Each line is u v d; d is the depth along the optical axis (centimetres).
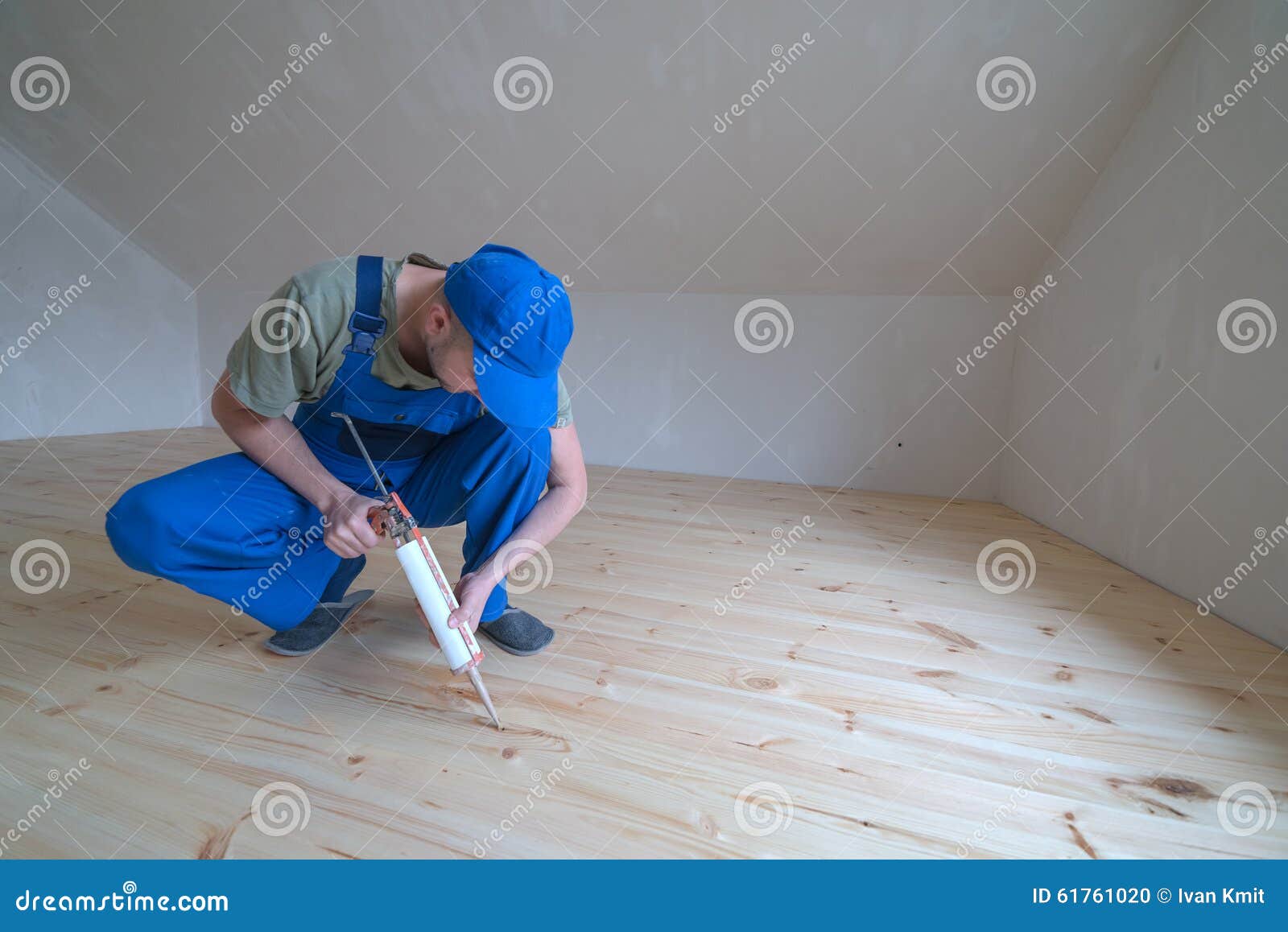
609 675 138
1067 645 158
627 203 336
